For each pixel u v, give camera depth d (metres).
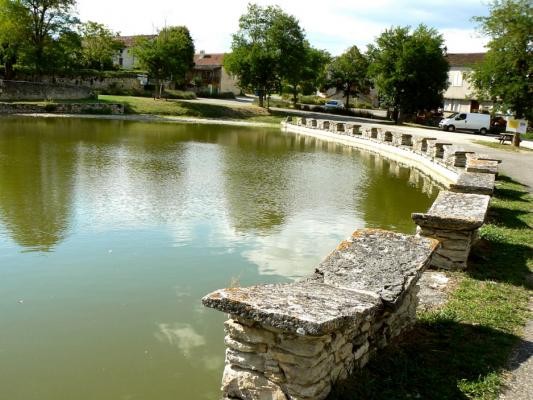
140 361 5.59
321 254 9.59
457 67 61.25
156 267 8.59
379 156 27.44
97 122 38.09
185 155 23.09
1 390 5.02
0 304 6.99
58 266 8.48
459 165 18.50
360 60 65.19
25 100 43.88
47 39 47.31
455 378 4.46
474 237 8.49
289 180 17.86
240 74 55.62
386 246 5.43
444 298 6.46
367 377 4.28
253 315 3.64
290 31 54.09
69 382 5.18
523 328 5.62
